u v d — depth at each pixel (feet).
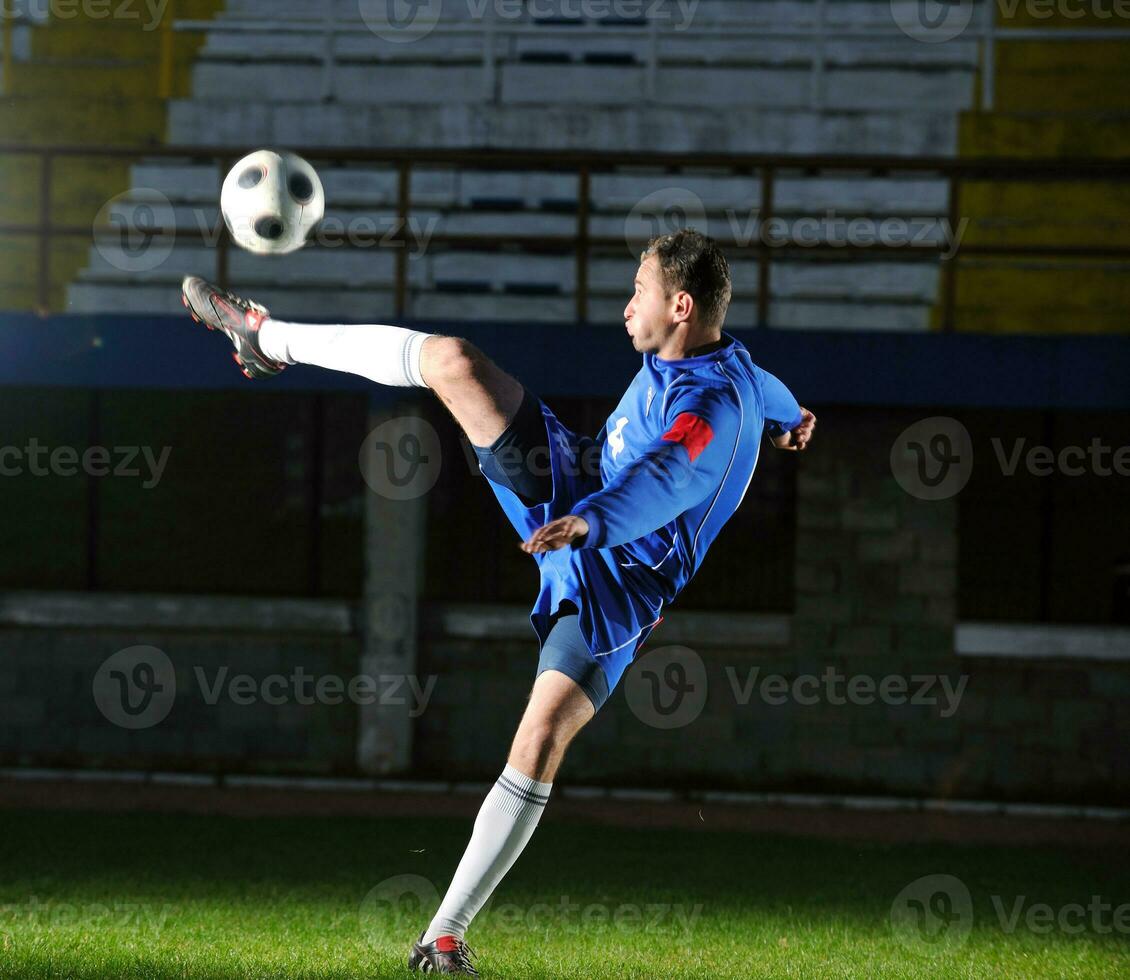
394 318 65.62
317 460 69.97
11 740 66.59
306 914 33.73
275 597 67.97
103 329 64.08
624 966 27.63
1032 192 77.30
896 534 64.90
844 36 80.64
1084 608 69.10
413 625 65.36
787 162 63.72
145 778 63.93
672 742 65.05
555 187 79.05
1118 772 63.98
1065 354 61.52
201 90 83.82
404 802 58.75
